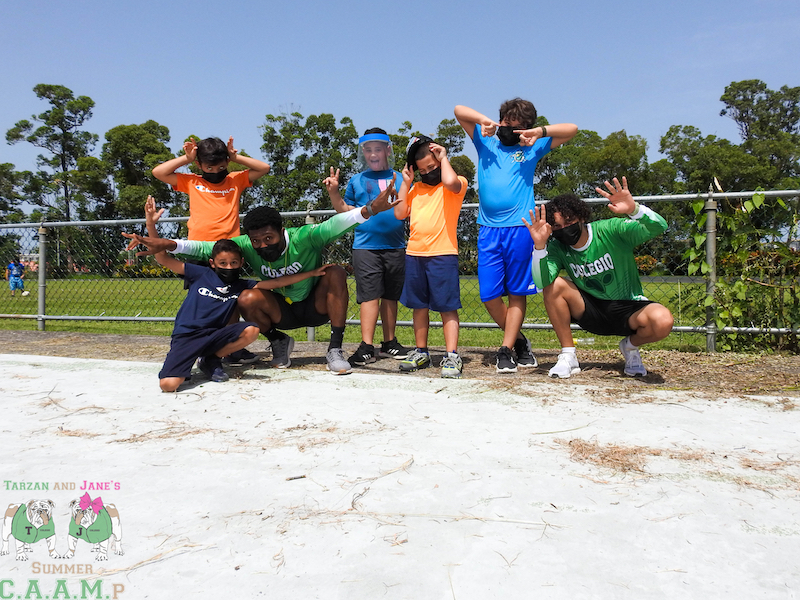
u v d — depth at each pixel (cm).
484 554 154
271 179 3566
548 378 379
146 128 3953
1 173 3941
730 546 158
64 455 233
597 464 218
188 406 309
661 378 378
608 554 154
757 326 481
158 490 197
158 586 141
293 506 184
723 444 241
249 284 412
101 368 419
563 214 356
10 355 483
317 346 551
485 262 410
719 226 477
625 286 375
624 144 3644
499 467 216
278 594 137
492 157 412
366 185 435
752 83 5150
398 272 449
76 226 704
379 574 145
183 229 653
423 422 275
